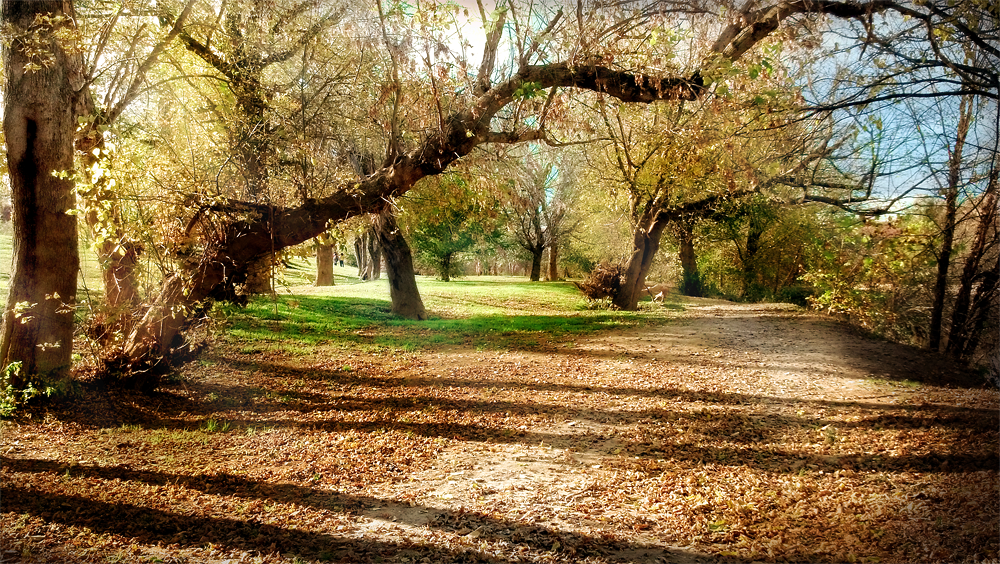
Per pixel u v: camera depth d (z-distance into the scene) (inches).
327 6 430.6
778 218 992.2
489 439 333.1
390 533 220.7
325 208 387.2
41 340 323.0
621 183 942.4
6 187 386.0
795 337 670.5
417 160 393.7
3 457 264.8
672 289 1451.8
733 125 404.2
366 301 926.4
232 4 434.9
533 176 588.1
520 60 386.9
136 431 316.8
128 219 339.0
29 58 306.7
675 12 370.6
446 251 1594.5
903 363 512.1
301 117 428.8
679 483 269.9
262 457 296.2
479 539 216.4
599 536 219.6
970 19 274.1
